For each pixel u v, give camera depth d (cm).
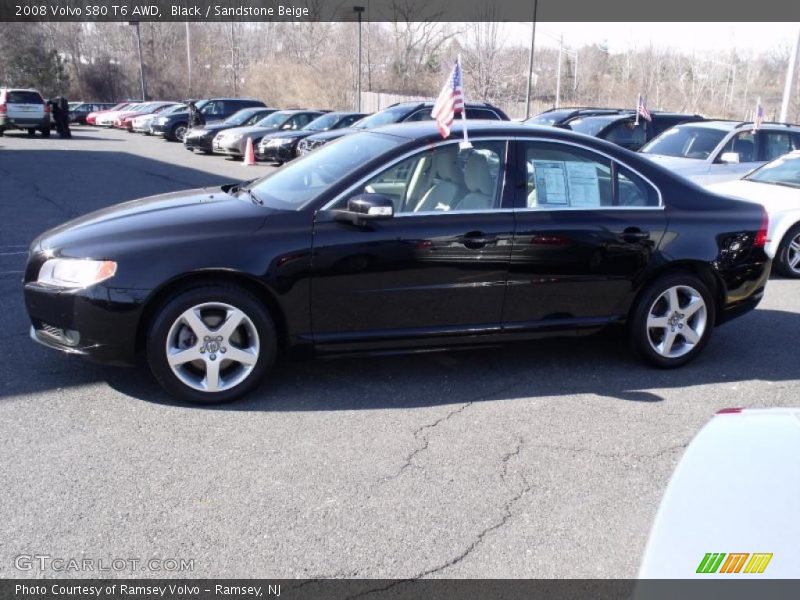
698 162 1048
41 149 2316
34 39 6009
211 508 328
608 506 342
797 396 480
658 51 5391
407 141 469
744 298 536
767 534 176
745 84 5338
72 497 333
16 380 462
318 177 477
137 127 3328
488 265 464
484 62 4531
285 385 471
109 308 409
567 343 559
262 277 425
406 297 455
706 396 476
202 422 413
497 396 466
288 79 5978
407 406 445
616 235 488
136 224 432
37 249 437
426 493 347
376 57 6000
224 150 2102
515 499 345
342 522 321
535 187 480
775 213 835
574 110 1758
